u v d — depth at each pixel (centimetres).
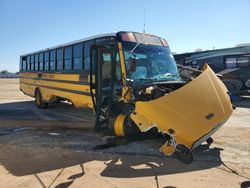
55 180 601
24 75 1991
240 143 894
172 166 682
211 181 596
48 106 1691
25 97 2455
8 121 1277
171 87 891
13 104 1939
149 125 721
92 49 973
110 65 950
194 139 674
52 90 1490
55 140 926
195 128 680
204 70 801
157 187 566
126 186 570
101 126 956
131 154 770
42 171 650
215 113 703
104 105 955
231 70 2305
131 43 945
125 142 877
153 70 952
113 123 886
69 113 1526
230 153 787
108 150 806
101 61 961
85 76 1138
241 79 2255
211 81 762
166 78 950
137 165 689
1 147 843
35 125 1187
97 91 968
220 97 742
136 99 827
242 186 573
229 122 1283
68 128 1124
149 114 721
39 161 718
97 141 913
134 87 852
